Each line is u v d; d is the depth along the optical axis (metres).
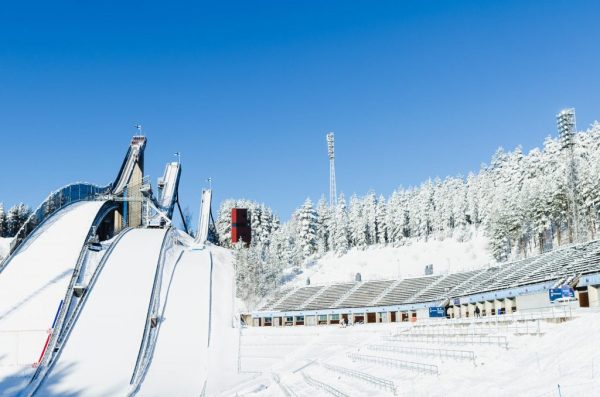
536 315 43.66
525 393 27.91
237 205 166.75
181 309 77.44
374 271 131.12
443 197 151.38
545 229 104.81
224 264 107.50
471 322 51.62
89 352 62.19
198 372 63.47
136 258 86.19
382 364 48.34
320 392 43.94
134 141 138.00
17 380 56.12
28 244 85.00
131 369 60.00
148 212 119.62
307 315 93.88
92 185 114.00
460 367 37.06
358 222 151.88
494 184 146.25
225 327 76.88
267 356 70.44
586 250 66.25
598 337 31.47
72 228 91.44
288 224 178.12
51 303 70.25
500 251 113.25
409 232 154.12
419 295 88.56
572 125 99.69
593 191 98.44
